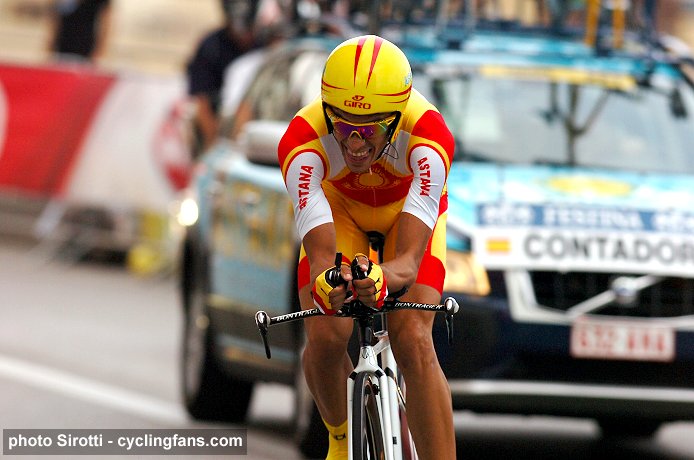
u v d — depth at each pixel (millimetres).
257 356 19922
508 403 16859
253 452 19031
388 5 21422
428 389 12875
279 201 19391
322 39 21391
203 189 22656
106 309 33094
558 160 18875
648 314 17141
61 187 39219
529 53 20516
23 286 36062
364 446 12234
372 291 11688
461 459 19281
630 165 19078
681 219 17719
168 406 22562
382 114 12070
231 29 32250
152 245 39062
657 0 24938
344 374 13438
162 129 38156
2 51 50781
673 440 21406
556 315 16891
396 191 13703
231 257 20844
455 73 19797
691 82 20672
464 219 17344
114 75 38875
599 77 20250
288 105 20922
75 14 41188
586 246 17188
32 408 21578
